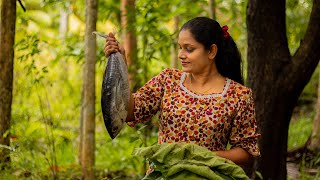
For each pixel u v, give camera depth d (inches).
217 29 127.9
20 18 290.8
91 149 225.9
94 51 223.5
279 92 205.0
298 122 417.7
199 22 126.4
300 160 290.4
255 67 208.1
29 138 219.5
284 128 209.5
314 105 476.1
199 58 125.8
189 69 126.5
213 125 125.7
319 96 305.6
